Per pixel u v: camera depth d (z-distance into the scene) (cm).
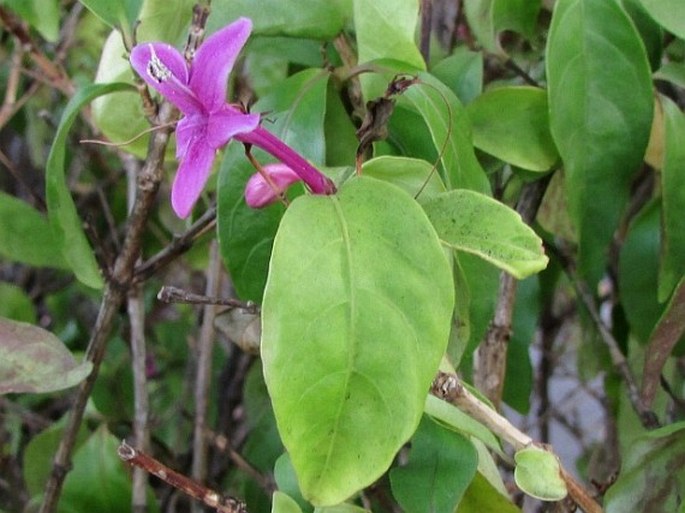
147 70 16
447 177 20
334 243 15
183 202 15
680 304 21
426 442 20
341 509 19
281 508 19
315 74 22
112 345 42
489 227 16
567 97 22
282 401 15
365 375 15
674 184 23
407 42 21
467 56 25
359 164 18
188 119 16
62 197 22
